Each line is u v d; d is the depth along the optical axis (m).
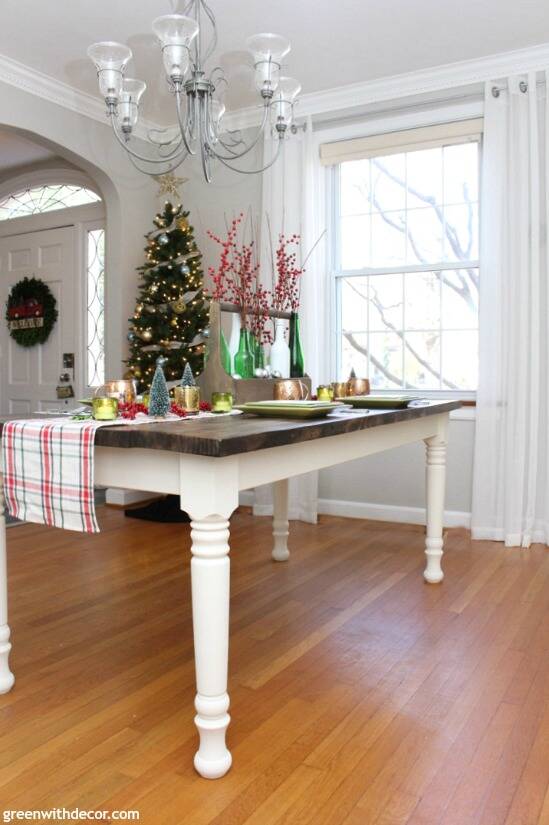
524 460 3.89
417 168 4.40
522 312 3.86
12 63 3.89
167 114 4.71
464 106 4.09
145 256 4.93
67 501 1.79
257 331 2.96
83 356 5.41
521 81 3.87
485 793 1.59
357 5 3.35
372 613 2.78
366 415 2.28
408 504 4.43
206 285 4.97
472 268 4.25
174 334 4.47
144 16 3.45
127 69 4.00
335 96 4.40
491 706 2.01
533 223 3.83
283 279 3.43
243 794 1.59
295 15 3.45
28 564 3.47
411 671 2.24
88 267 5.37
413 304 4.45
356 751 1.77
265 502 4.62
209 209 4.93
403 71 4.12
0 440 2.03
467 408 4.19
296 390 2.54
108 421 1.93
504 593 3.03
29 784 1.63
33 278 5.68
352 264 4.63
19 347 5.78
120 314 4.75
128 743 1.81
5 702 2.04
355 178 4.61
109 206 4.76
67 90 4.22
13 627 2.63
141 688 2.13
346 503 4.62
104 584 3.15
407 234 4.45
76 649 2.43
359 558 3.60
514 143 3.89
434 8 3.39
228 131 4.55
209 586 1.62
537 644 2.46
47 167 5.57
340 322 4.68
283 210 4.52
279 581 3.20
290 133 4.50
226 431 1.69
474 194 4.23
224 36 3.66
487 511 4.02
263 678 2.20
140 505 4.91
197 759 1.67
